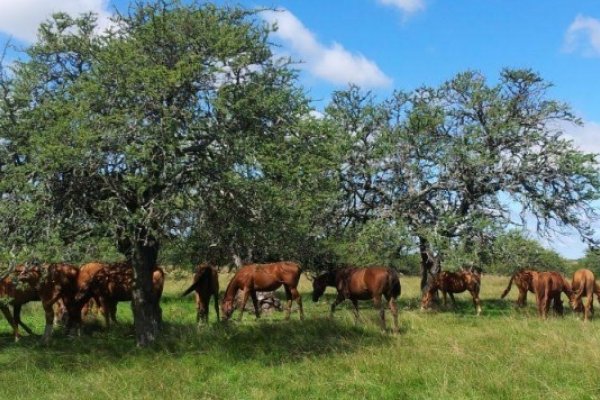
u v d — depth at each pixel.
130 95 10.05
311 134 10.83
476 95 19.53
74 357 10.55
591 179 17.80
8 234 9.87
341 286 14.24
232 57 10.33
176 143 9.70
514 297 24.16
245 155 9.93
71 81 11.90
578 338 11.49
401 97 20.61
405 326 13.87
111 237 10.04
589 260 35.19
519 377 8.34
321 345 11.09
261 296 18.06
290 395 7.98
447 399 7.53
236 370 9.52
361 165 19.25
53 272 12.43
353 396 7.93
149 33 10.54
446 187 19.38
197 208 10.75
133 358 10.37
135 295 11.75
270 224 11.73
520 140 19.31
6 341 12.54
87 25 12.09
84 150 9.34
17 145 11.34
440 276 19.03
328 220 19.55
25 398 8.21
